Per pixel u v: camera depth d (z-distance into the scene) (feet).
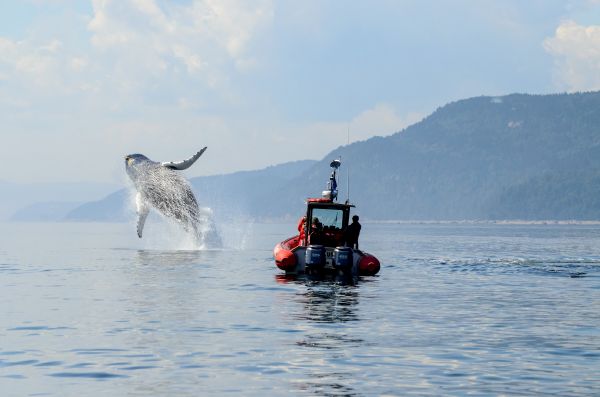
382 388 55.21
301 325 82.84
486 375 59.16
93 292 116.47
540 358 65.46
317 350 68.59
